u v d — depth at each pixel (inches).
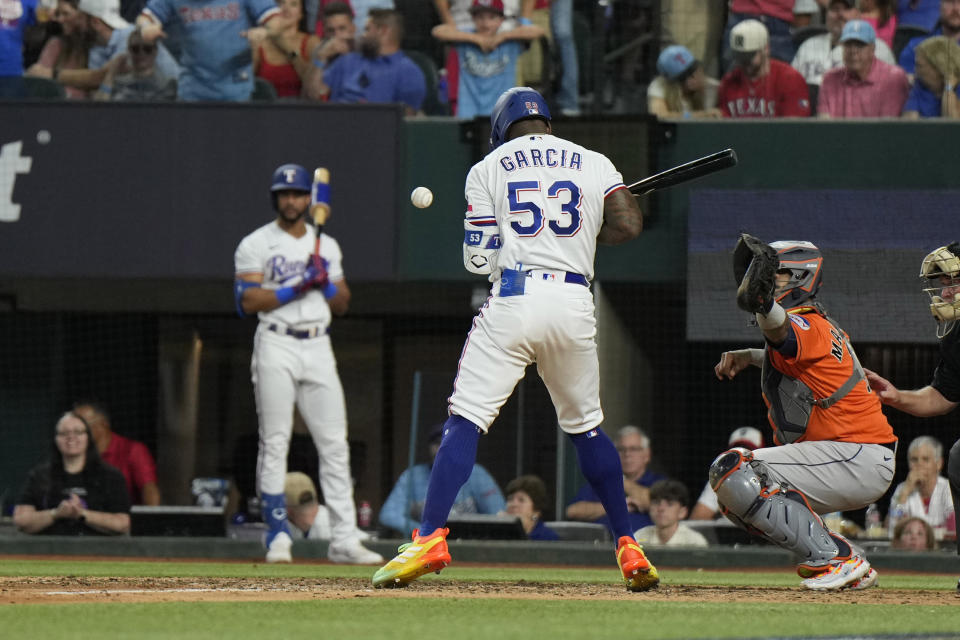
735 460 670.5
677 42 1412.4
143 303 1637.6
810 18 1413.6
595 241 597.3
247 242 1048.8
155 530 1232.8
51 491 1227.9
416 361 1679.4
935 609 550.9
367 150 1416.1
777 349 675.4
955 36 1390.3
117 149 1439.5
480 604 530.3
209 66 1465.3
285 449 1062.4
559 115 1401.3
